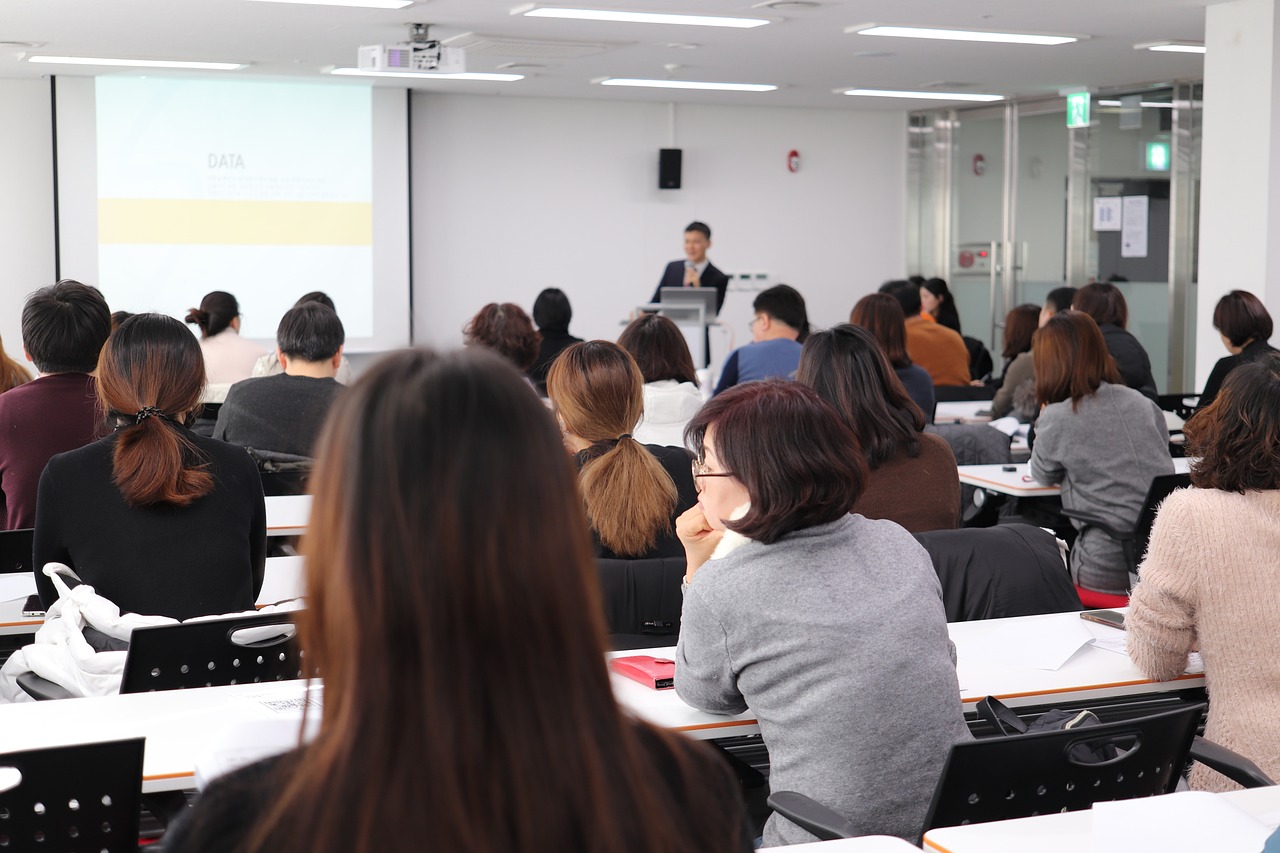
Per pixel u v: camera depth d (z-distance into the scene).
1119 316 6.14
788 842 1.88
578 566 0.76
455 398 0.74
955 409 6.86
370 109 9.98
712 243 11.33
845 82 9.75
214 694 2.18
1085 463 4.29
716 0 6.62
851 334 3.12
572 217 10.84
